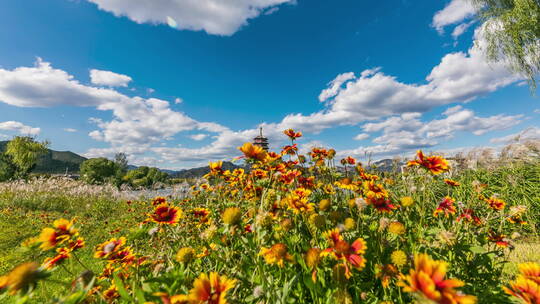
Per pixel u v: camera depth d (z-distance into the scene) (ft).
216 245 6.45
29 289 3.21
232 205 9.51
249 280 4.97
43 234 4.70
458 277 5.17
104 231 22.00
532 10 33.37
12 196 37.65
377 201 6.56
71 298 3.01
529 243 10.84
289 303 4.42
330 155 10.59
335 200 9.13
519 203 15.65
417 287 2.68
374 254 5.57
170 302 3.49
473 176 19.34
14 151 100.78
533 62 34.76
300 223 6.91
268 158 7.94
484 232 7.15
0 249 17.04
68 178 46.55
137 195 42.47
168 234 7.77
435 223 8.34
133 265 5.58
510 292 3.55
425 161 6.11
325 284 4.90
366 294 4.51
